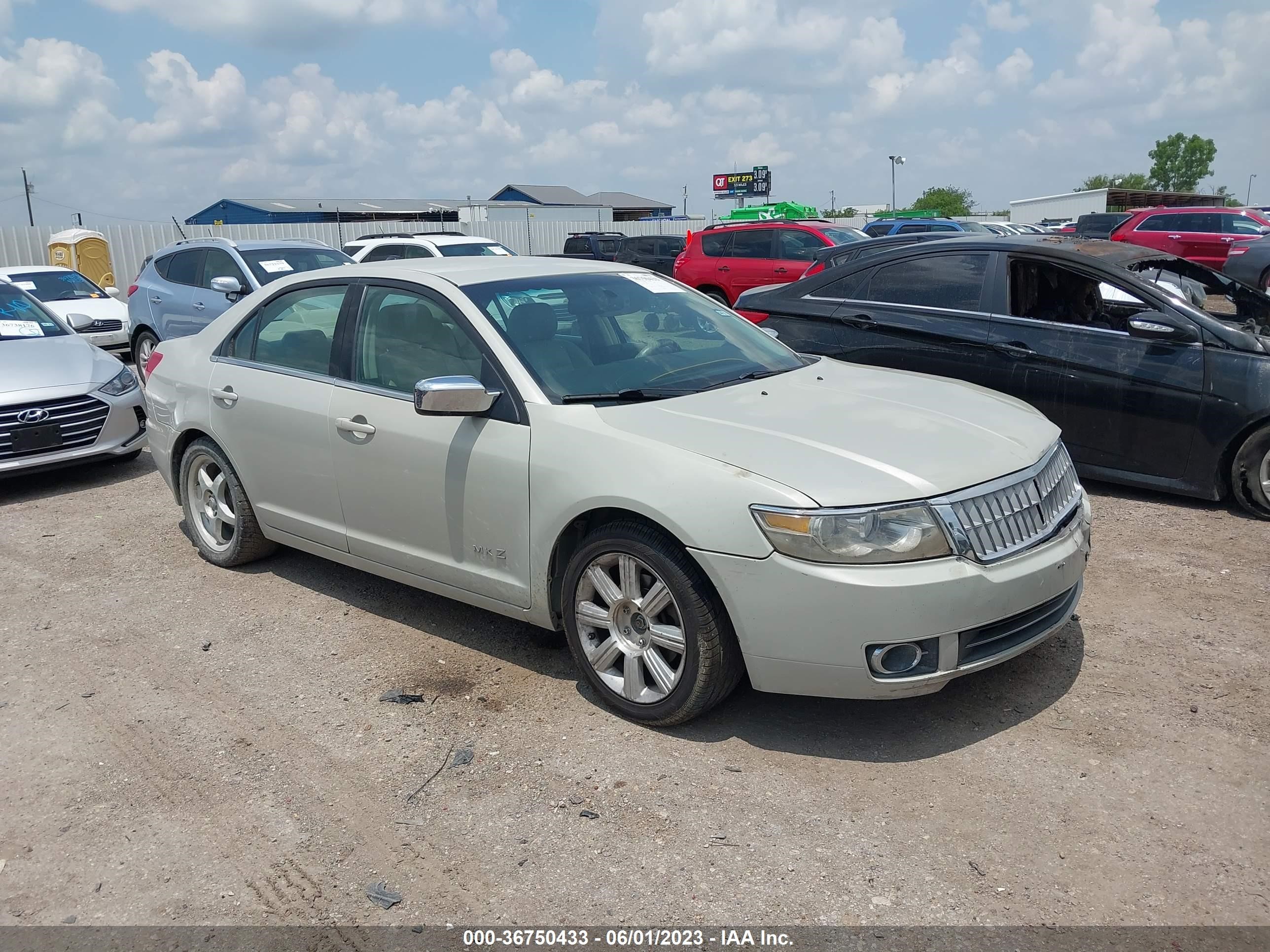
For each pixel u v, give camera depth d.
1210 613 4.57
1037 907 2.73
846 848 3.02
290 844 3.14
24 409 7.12
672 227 40.12
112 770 3.59
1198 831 3.02
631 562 3.64
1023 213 49.94
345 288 4.79
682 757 3.54
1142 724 3.63
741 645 3.40
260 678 4.27
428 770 3.52
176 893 2.93
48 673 4.37
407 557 4.44
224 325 5.42
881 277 7.31
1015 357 6.54
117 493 7.34
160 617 4.95
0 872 3.05
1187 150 107.75
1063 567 3.59
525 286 4.51
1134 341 6.11
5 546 6.14
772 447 3.52
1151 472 6.17
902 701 3.88
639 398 3.98
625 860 3.00
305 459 4.78
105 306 13.52
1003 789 3.28
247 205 55.47
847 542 3.22
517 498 3.91
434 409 3.84
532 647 4.48
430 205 62.56
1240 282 6.86
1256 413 5.70
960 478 3.41
